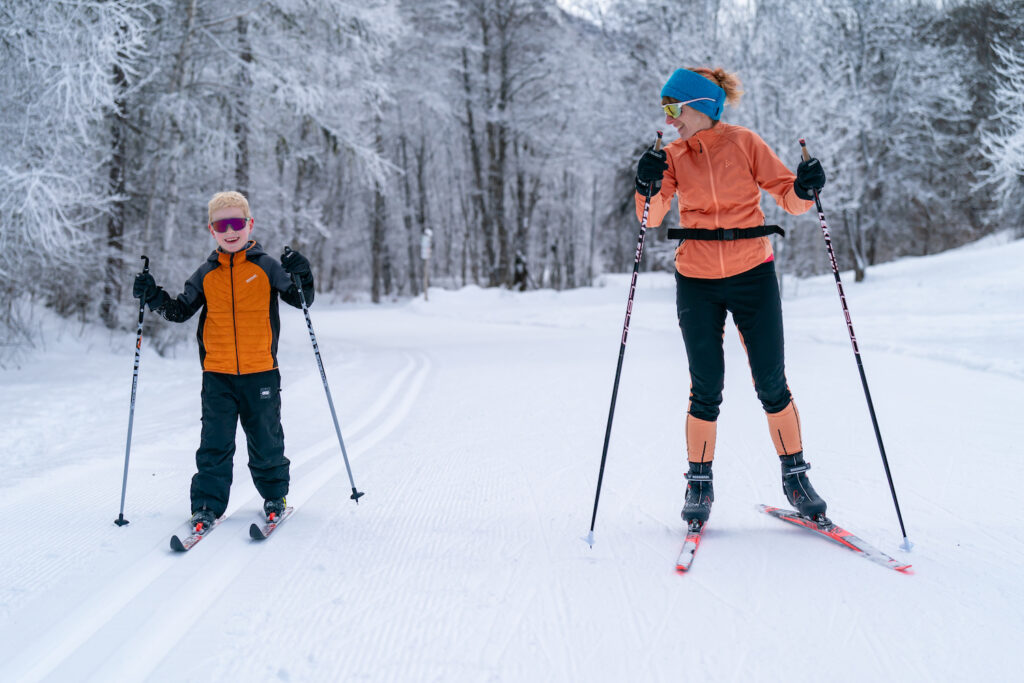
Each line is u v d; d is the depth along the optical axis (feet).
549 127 96.53
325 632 7.14
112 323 37.24
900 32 69.67
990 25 59.57
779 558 8.71
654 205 10.11
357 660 6.60
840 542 9.05
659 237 79.82
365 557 9.20
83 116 24.84
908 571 8.14
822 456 13.46
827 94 60.90
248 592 8.10
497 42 95.50
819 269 95.25
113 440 16.21
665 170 9.53
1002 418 16.07
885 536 9.30
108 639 7.04
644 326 50.44
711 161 9.39
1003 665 6.17
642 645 6.77
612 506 11.12
